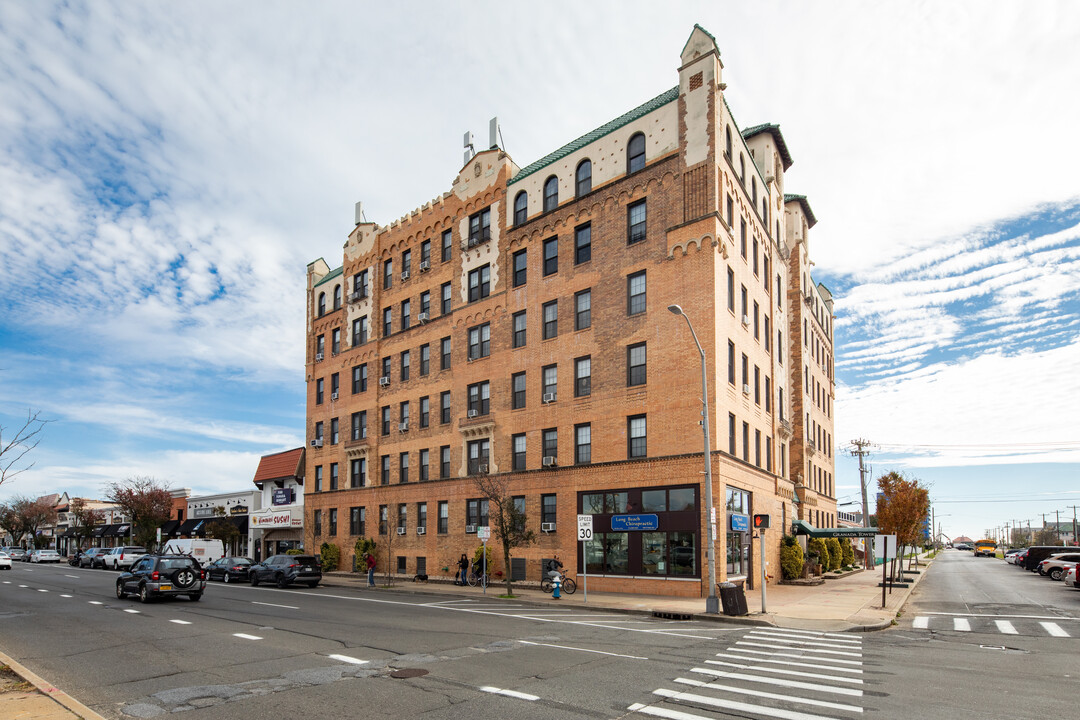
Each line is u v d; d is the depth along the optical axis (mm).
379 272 45750
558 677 11508
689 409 27344
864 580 39688
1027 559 54969
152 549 62375
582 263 32281
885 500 51438
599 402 30438
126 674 12102
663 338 28609
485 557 30578
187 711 9594
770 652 14219
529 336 34062
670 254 28906
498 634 16828
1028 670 12359
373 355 45125
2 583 35781
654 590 27297
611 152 31859
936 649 14953
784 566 35344
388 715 9219
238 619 20000
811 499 46250
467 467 36438
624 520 28469
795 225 48281
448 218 40344
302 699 10148
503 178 36938
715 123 28531
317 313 52562
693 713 9164
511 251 35750
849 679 11352
